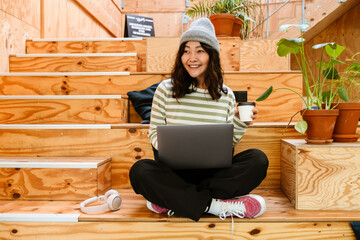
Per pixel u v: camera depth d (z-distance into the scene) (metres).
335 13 3.11
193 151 1.04
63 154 1.61
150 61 2.35
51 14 2.61
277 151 1.58
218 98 1.30
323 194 1.24
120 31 4.45
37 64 2.21
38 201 1.39
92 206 1.25
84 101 1.75
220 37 2.35
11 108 1.75
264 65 2.34
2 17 2.02
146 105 1.86
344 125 1.33
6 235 1.17
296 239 1.14
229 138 1.03
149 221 1.14
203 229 1.13
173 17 4.37
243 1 2.99
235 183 1.09
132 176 1.13
